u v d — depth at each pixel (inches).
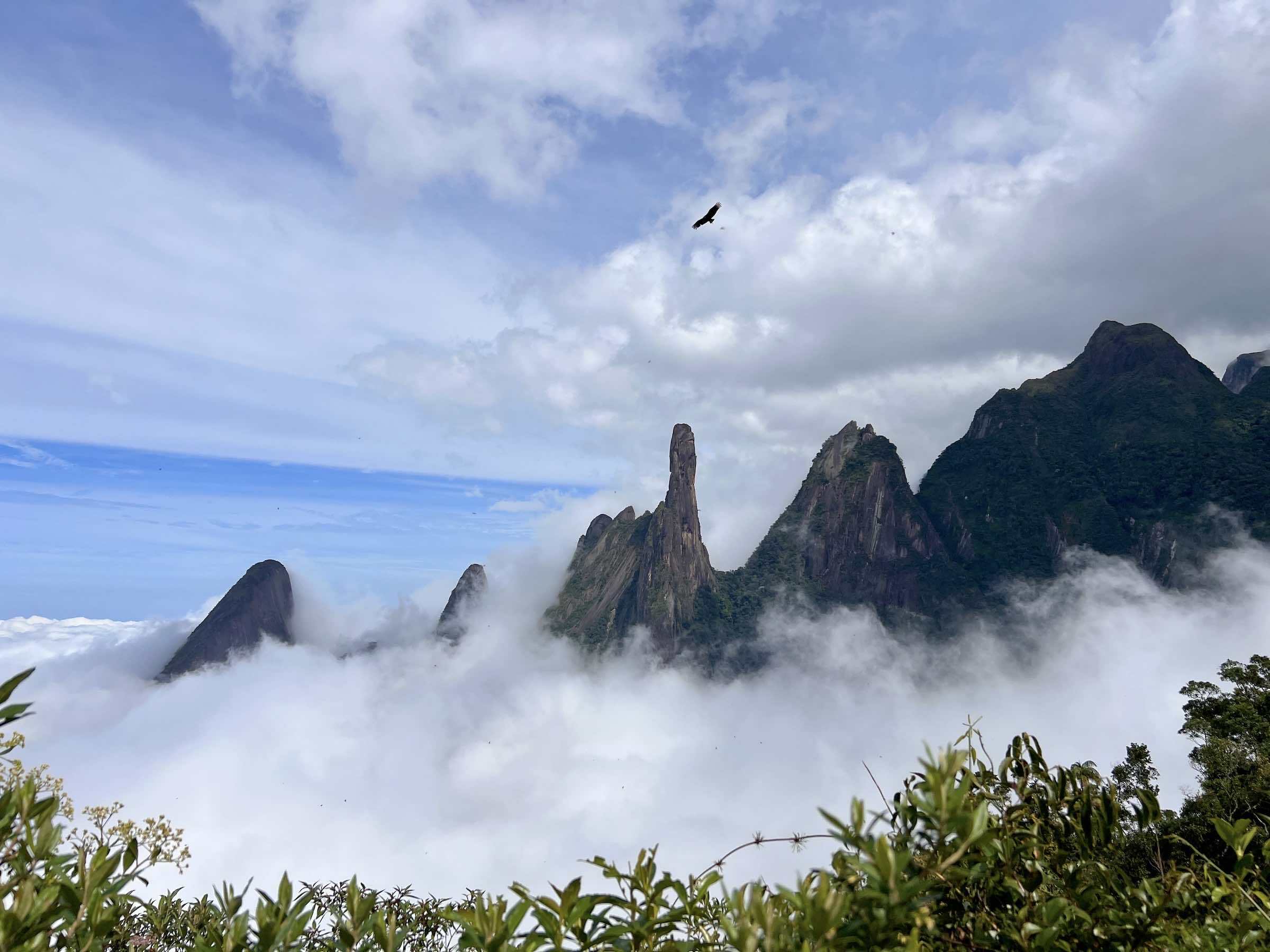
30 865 45.3
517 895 45.9
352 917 50.5
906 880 39.9
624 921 48.0
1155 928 53.2
